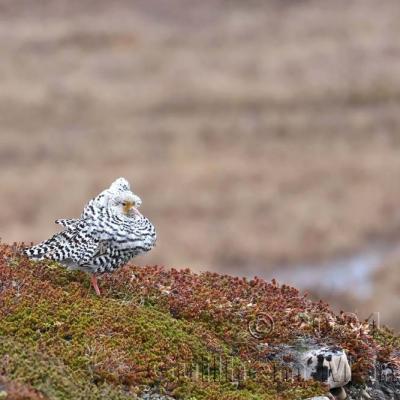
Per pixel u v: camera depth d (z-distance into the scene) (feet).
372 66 360.48
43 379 38.63
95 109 312.91
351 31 415.85
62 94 328.49
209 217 202.18
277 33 422.00
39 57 376.27
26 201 212.23
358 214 198.90
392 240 185.47
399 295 143.95
